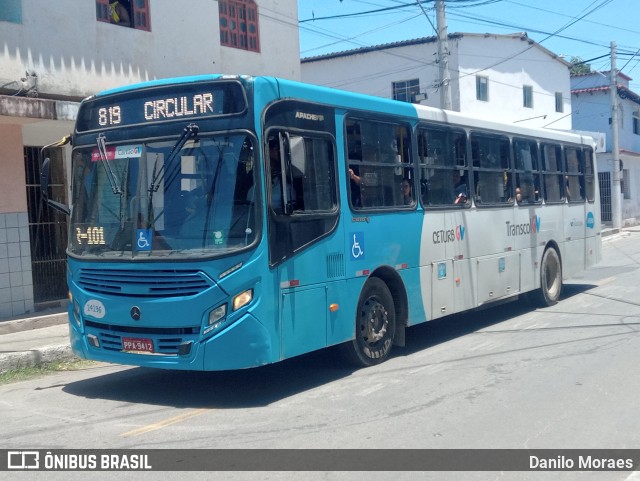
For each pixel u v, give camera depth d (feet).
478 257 36.22
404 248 30.58
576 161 48.65
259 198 23.24
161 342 23.77
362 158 28.48
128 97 25.27
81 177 26.43
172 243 23.70
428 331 37.96
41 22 39.73
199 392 26.58
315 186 25.90
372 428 21.52
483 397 24.68
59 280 44.14
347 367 29.19
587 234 49.70
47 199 26.55
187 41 49.16
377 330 29.66
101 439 21.20
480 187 36.78
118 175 25.11
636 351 31.12
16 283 40.01
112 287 24.72
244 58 53.93
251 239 23.11
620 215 106.11
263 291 23.18
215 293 22.86
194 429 21.88
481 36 96.48
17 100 34.86
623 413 22.63
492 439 20.39
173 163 24.17
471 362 30.12
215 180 23.57
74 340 26.30
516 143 40.57
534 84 106.63
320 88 26.61
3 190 39.37
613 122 104.99
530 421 21.99
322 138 26.35
